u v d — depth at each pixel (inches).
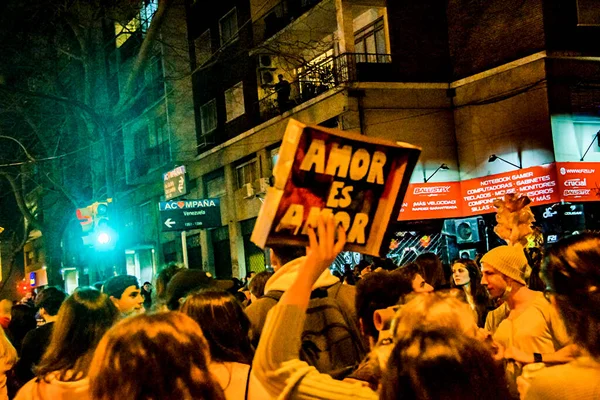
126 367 78.9
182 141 1112.8
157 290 229.8
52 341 135.4
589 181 681.6
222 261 1072.2
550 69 691.4
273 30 917.2
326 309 133.7
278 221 82.2
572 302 86.0
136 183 1235.2
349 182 85.4
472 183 756.0
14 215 1619.1
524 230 224.2
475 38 769.6
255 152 962.7
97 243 714.2
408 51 786.8
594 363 82.4
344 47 765.9
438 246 759.1
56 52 986.7
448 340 66.8
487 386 65.6
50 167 1136.2
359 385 88.4
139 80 1223.5
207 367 83.9
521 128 711.1
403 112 767.1
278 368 79.4
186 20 1133.1
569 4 711.1
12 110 1051.9
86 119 877.8
